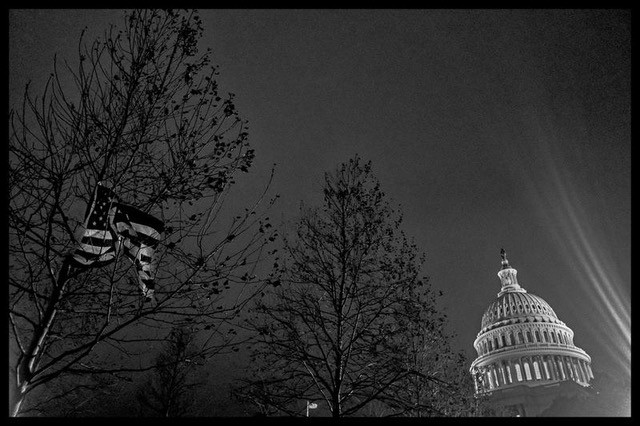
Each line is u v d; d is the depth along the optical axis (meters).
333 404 20.91
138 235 13.59
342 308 23.34
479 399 33.56
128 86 14.41
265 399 22.14
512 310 105.81
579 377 93.06
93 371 12.96
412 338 27.56
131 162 14.18
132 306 13.85
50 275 12.70
